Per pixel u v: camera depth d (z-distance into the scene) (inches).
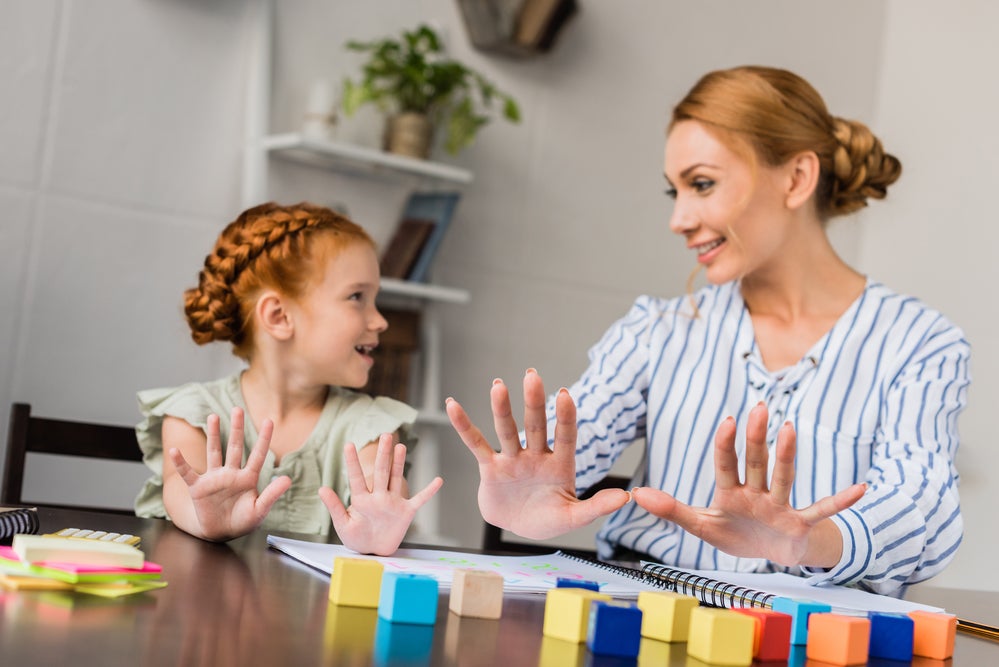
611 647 24.2
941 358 51.2
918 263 129.7
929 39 134.8
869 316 53.7
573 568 39.2
